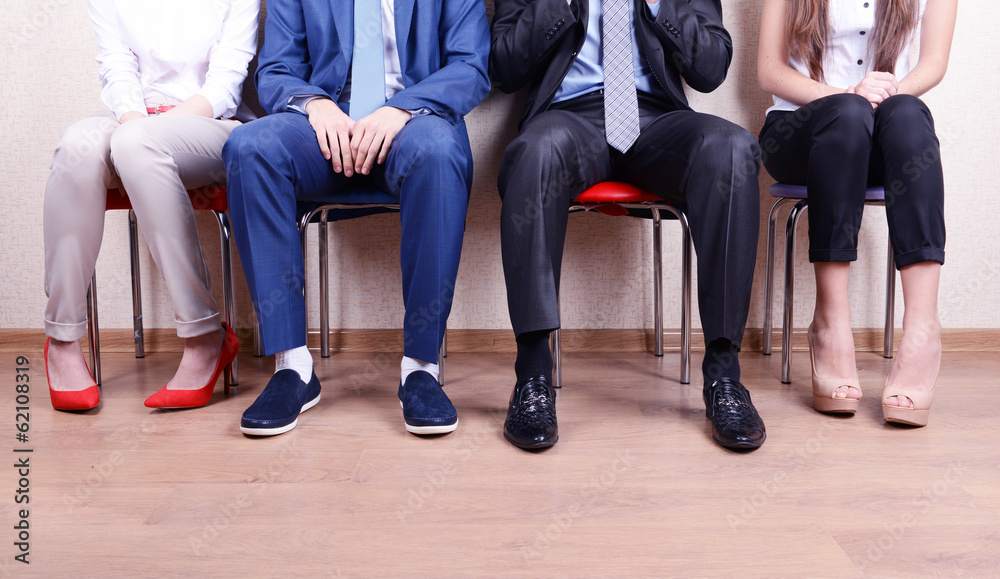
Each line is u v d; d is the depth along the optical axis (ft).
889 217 3.84
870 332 5.88
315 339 5.90
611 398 4.42
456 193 3.77
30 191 5.69
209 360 4.20
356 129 3.95
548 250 3.68
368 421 3.93
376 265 5.80
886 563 2.38
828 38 4.71
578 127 4.13
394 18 4.47
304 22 4.59
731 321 3.67
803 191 4.49
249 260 3.77
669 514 2.76
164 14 4.66
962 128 5.69
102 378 4.96
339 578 2.27
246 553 2.43
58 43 5.54
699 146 3.76
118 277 5.80
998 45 5.59
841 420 3.96
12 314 5.83
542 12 4.41
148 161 3.82
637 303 5.88
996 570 2.33
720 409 3.59
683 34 4.37
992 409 4.17
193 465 3.26
